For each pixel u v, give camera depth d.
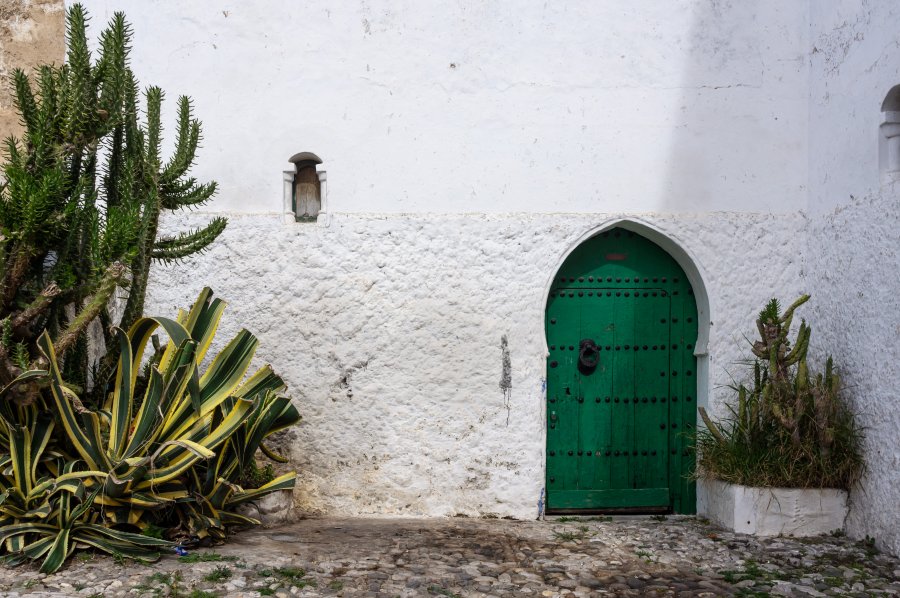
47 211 4.27
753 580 4.50
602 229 5.95
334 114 5.91
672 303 6.20
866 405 5.24
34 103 4.59
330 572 4.40
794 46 6.03
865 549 5.09
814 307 5.88
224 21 5.88
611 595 4.25
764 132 6.01
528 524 5.71
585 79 5.95
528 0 5.93
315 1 5.88
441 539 5.18
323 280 5.86
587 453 6.14
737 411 5.92
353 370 5.84
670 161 5.98
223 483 4.81
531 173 5.94
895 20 4.92
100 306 4.38
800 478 5.43
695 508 6.16
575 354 6.16
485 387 5.86
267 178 5.90
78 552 4.41
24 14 6.01
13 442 4.36
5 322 4.24
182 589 3.98
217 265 5.84
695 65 5.98
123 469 4.39
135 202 4.73
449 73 5.92
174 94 5.89
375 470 5.84
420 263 5.88
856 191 5.37
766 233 5.99
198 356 4.97
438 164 5.92
